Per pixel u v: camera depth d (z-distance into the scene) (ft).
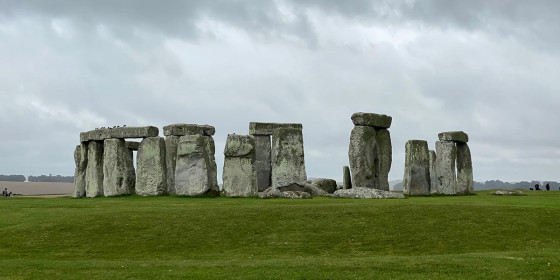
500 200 115.44
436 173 158.51
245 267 66.08
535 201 111.24
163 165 147.54
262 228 85.97
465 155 162.81
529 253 71.15
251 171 129.70
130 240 82.69
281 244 80.33
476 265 65.16
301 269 64.64
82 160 163.43
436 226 85.92
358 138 142.61
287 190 142.20
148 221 89.61
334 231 84.64
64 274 64.54
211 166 142.72
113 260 73.31
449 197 134.21
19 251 78.95
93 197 152.46
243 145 130.11
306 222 88.12
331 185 163.63
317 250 77.92
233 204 106.52
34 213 98.99
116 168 151.43
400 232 83.97
